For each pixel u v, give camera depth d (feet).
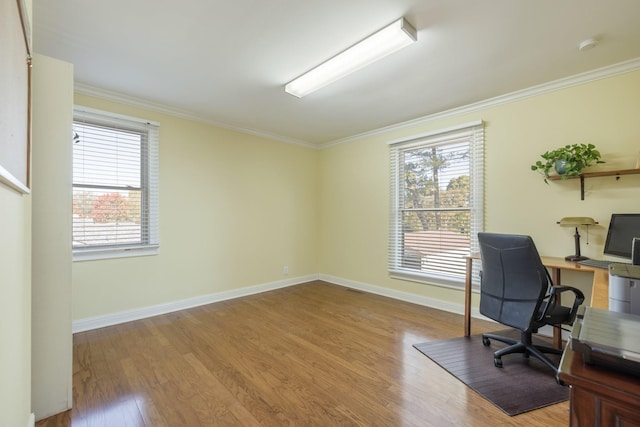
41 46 6.90
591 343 2.23
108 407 5.58
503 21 6.04
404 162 12.75
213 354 7.68
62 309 5.51
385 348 8.05
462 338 8.71
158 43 6.84
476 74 8.29
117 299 9.78
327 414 5.42
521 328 6.74
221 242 12.48
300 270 15.55
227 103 10.36
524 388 6.20
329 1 5.51
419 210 12.18
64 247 5.57
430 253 11.81
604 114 8.04
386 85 8.97
